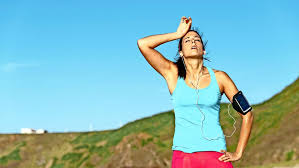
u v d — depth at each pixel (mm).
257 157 20359
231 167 3188
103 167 24766
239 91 3367
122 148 26000
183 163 3156
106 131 30297
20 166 27938
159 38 3406
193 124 3219
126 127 29109
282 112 24078
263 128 23359
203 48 3486
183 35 3398
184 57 3436
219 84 3369
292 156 18719
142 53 3449
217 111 3322
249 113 3334
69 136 30922
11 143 31000
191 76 3375
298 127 21016
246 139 3303
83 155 27188
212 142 3170
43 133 32188
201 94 3264
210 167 3115
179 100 3303
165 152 24359
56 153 28641
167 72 3496
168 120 28141
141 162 24016
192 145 3158
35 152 29234
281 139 20734
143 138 26312
